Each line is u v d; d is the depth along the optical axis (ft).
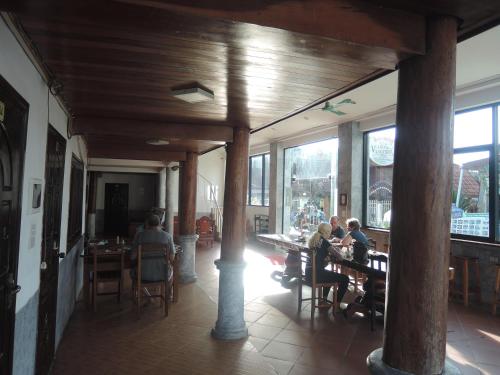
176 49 7.04
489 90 18.49
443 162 6.02
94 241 19.24
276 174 36.76
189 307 16.80
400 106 6.37
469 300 18.88
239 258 13.56
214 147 20.26
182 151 22.56
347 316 15.90
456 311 17.43
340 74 8.24
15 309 6.51
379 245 24.40
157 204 39.99
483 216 19.07
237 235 13.53
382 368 6.09
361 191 26.61
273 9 5.22
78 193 17.74
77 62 7.83
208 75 8.50
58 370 10.63
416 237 6.00
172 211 36.09
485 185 19.06
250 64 7.76
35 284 8.00
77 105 11.60
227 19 5.06
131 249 15.92
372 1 5.67
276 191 36.60
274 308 17.20
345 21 5.56
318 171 32.37
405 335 5.99
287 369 11.20
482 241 18.99
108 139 18.84
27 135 7.03
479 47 15.02
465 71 17.37
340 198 27.37
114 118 13.25
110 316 15.40
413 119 6.13
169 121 13.52
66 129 12.12
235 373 10.81
